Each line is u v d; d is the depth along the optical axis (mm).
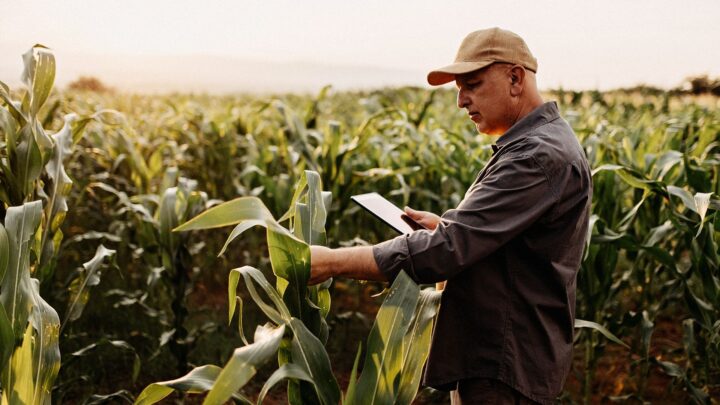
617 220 3881
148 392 1652
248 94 22516
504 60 1973
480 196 1848
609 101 12516
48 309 1933
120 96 14508
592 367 3686
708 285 3053
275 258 1735
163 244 3547
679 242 4051
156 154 5586
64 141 2938
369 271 1810
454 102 14430
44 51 2639
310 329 1799
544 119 1980
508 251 1935
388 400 1664
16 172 2553
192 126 8102
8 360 1664
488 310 1940
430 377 2039
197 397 3920
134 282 5441
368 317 5270
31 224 1957
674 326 5125
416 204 5539
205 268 5906
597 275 3455
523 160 1844
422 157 5355
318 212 1948
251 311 5219
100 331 4473
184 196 3777
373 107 9461
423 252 1776
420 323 1797
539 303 1931
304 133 4840
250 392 3988
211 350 4438
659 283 4617
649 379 4270
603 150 4148
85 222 6344
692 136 5188
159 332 4594
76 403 3707
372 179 5453
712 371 3848
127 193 6402
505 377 1922
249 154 6242
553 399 1984
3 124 2525
